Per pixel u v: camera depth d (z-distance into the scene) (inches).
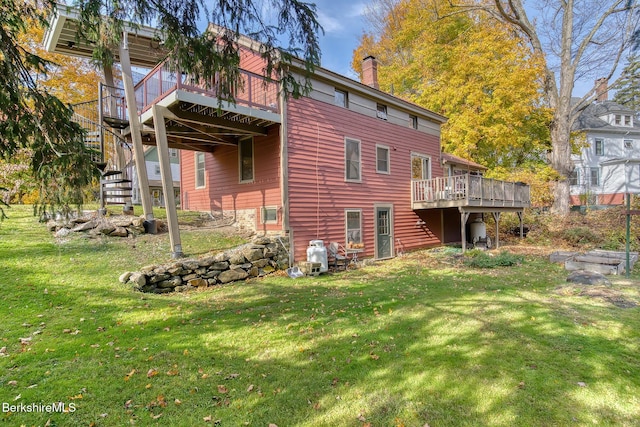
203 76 171.2
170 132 356.2
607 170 909.2
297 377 130.9
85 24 167.6
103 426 101.6
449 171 613.9
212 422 104.4
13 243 281.0
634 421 103.7
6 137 140.3
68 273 241.4
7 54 135.7
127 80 319.0
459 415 107.6
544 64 650.2
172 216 288.8
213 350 153.0
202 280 275.6
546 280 298.8
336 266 370.9
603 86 714.8
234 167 430.0
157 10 155.3
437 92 725.3
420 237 536.7
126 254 286.2
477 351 151.4
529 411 108.7
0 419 102.3
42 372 129.3
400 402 114.7
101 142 329.7
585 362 139.8
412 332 175.8
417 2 813.9
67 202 150.9
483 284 287.9
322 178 392.2
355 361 143.8
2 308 184.9
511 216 675.4
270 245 338.3
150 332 171.3
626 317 192.2
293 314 205.6
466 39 738.2
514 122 647.8
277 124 360.2
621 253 397.7
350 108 429.1
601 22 629.3
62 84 570.6
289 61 187.2
